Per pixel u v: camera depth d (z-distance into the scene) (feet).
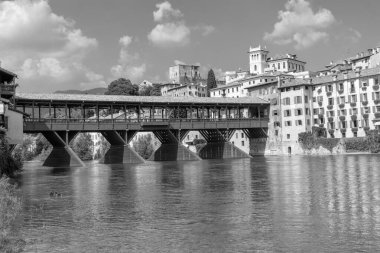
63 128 277.03
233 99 362.53
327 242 61.21
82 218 83.05
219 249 59.52
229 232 68.64
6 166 173.37
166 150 328.70
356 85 334.44
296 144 355.15
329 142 334.44
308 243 60.95
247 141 402.11
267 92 381.40
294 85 356.59
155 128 312.50
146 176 179.63
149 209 92.07
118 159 301.43
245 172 187.11
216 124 341.82
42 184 150.61
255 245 60.85
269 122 374.22
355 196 102.27
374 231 66.59
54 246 62.90
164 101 318.86
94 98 293.64
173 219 80.33
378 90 321.11
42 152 463.42
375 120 321.93
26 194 121.39
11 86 233.35
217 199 104.37
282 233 66.95
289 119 361.51
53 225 76.69
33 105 268.21
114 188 135.13
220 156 351.25
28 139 491.72
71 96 288.51
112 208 94.48
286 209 87.20
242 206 92.73
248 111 386.32
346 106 340.18
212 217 81.20
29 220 81.35
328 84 351.46
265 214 82.58
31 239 66.85
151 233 69.41
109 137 310.04
